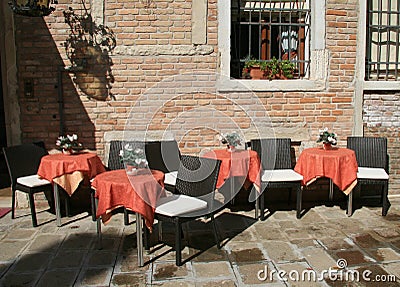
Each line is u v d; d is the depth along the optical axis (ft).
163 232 12.34
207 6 14.35
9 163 13.32
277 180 13.37
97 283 9.17
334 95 15.25
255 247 11.09
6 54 13.97
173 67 14.51
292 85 15.02
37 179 13.17
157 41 14.37
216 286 9.00
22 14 11.96
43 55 14.14
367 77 15.84
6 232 12.28
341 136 15.47
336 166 13.03
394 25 15.69
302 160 13.84
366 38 15.66
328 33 14.98
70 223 13.07
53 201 14.62
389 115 15.62
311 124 15.28
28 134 14.42
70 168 12.53
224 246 11.19
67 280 9.31
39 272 9.71
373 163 14.82
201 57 14.53
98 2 14.06
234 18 15.28
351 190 13.37
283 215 13.87
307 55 15.61
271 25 15.37
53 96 14.33
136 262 10.22
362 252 10.70
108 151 14.64
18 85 14.19
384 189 13.53
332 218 13.47
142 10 14.21
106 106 14.51
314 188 15.55
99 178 10.46
